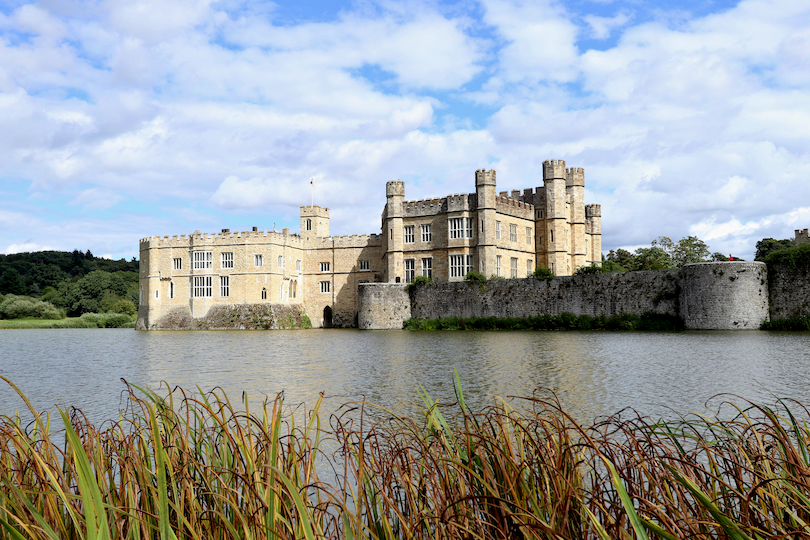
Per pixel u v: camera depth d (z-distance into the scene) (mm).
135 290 126688
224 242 78875
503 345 36688
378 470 7527
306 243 84500
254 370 25828
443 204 68250
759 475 6539
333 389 19875
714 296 47469
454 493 7113
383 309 64938
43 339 56531
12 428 8133
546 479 6840
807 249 46125
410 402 17375
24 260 160750
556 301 55781
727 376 21047
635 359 27094
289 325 77812
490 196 65188
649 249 92438
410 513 6930
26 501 5871
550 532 5617
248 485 6547
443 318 62062
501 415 7945
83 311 115062
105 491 6977
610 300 53000
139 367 28359
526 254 71000
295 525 6203
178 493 6871
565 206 71875
